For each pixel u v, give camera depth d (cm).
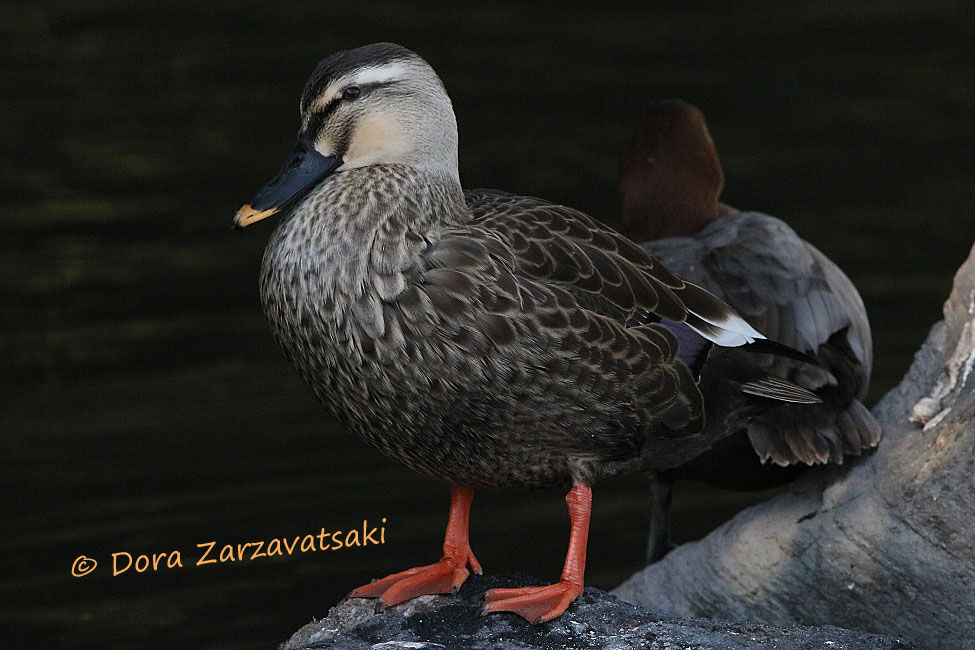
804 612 835
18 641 973
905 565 771
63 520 1141
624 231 1091
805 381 874
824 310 923
